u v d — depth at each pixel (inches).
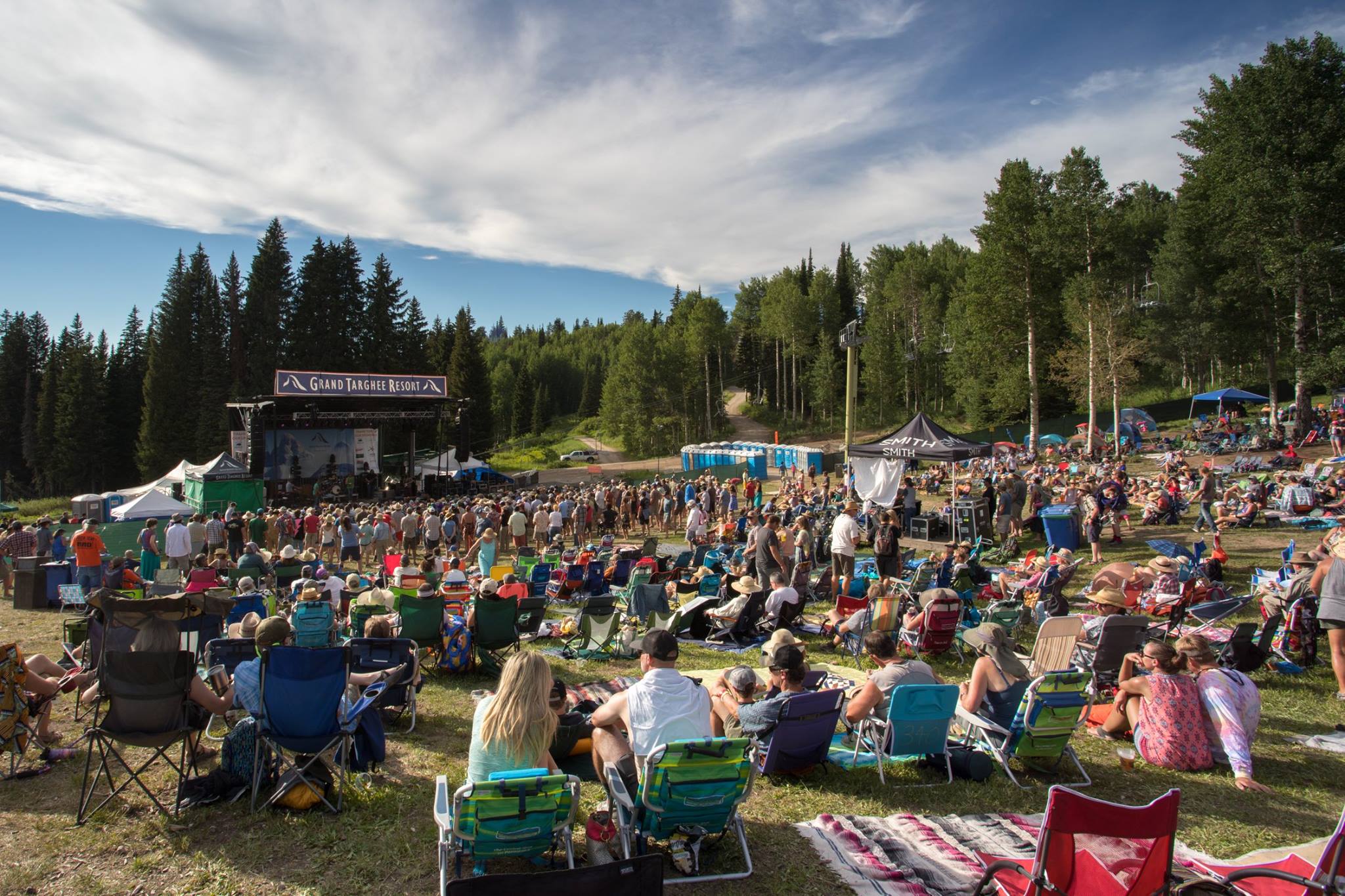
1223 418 1374.3
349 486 1553.9
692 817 156.8
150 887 151.1
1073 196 1531.7
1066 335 1706.4
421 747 233.0
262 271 2381.9
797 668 212.4
